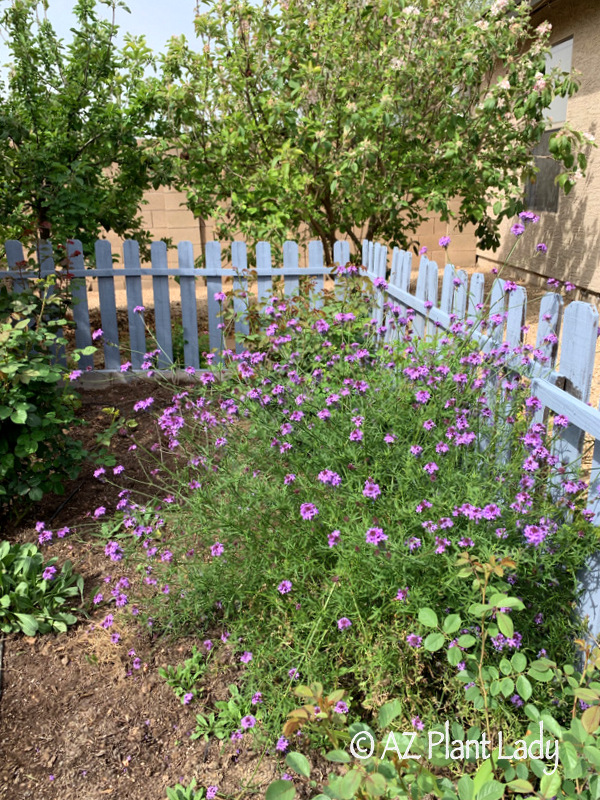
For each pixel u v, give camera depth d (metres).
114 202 7.52
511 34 6.75
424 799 2.02
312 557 2.66
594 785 1.54
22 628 2.83
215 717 2.42
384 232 8.02
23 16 6.71
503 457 2.85
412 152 7.36
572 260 7.68
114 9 6.91
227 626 2.77
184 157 7.30
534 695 2.18
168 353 5.97
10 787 2.16
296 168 7.23
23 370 3.40
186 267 5.85
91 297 9.57
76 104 6.94
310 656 2.29
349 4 7.22
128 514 3.04
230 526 2.63
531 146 7.69
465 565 2.19
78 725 2.39
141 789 2.15
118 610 2.93
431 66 6.92
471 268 11.59
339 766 2.17
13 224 6.84
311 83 6.77
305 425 3.10
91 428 4.80
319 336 4.31
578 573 2.44
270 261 5.93
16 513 3.62
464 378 2.96
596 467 2.36
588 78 7.21
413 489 2.62
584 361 2.47
